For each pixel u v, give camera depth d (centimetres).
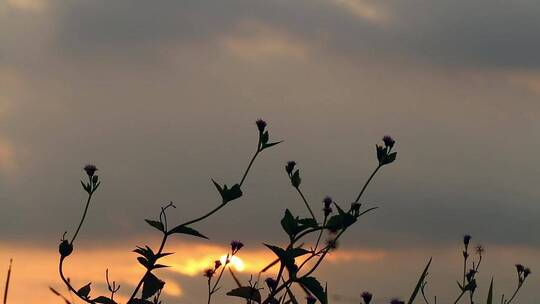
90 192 634
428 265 706
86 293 609
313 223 630
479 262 765
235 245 632
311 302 662
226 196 636
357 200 653
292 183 668
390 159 675
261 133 652
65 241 611
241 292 632
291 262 627
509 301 775
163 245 620
